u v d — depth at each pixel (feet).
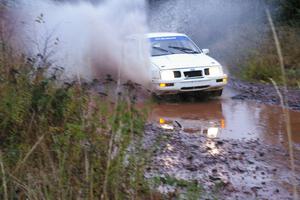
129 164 14.57
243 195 17.78
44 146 14.21
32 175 13.51
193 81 35.60
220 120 30.27
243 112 32.68
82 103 16.38
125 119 14.83
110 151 13.87
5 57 19.11
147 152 15.76
